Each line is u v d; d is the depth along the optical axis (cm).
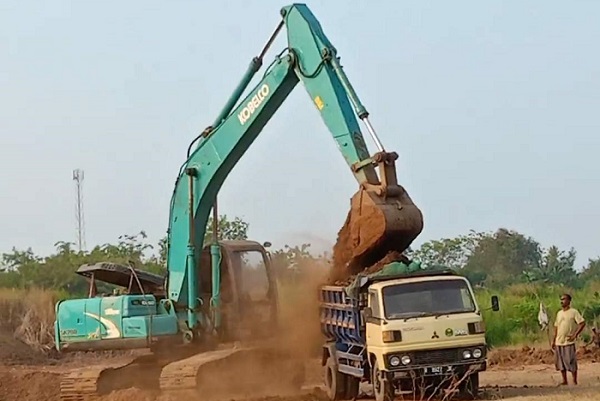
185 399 1902
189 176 2100
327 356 2030
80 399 2020
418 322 1736
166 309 2086
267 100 1992
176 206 2130
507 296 4094
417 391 1758
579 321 2112
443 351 1738
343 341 1956
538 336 3428
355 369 1864
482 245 7000
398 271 1806
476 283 6003
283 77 1962
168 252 2138
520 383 2252
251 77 2052
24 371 2675
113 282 2195
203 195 2092
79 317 2095
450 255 6272
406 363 1720
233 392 1989
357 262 1864
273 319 2159
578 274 6500
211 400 1939
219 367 1958
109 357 3244
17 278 4725
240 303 2116
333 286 1953
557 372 2550
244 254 2156
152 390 2008
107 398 1975
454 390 1700
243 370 2012
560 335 2116
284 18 1978
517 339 3425
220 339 2091
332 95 1867
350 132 1828
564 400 1759
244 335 2116
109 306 2069
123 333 2047
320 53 1897
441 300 1772
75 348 2092
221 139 2070
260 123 2025
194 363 1909
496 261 6875
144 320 2039
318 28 1931
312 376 2350
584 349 2997
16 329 3625
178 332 2070
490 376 2488
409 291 1773
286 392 2094
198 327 2077
